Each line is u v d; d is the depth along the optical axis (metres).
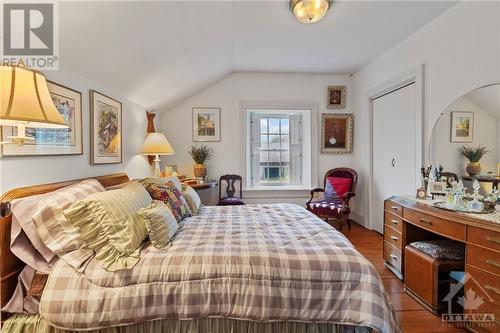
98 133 2.22
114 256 1.33
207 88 4.20
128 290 1.25
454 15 2.32
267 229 1.84
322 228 1.85
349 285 1.32
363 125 4.01
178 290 1.28
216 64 3.45
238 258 1.36
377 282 1.33
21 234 1.29
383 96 3.51
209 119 4.23
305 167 4.46
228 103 4.24
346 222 4.00
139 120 3.21
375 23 2.60
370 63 3.76
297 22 2.54
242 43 3.04
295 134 4.48
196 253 1.39
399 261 2.38
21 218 1.27
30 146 1.49
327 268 1.34
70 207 1.32
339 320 1.29
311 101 4.32
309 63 3.79
